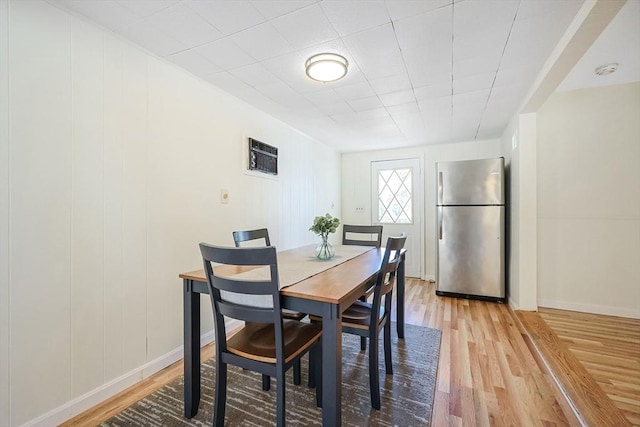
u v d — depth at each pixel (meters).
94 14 1.50
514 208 3.14
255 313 1.24
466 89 2.44
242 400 1.60
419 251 4.55
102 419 1.45
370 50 1.84
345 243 3.02
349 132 3.74
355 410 1.51
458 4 1.42
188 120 2.15
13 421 1.28
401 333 2.36
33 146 1.35
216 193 2.41
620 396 1.60
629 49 2.11
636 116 2.76
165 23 1.58
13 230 1.28
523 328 2.54
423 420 1.44
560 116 2.98
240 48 1.83
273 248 1.15
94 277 1.58
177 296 2.05
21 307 1.31
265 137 3.04
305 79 2.26
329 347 1.18
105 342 1.62
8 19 1.27
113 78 1.68
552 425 1.40
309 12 1.49
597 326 2.56
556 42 1.75
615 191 2.83
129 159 1.76
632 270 2.78
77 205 1.51
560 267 3.02
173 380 1.80
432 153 4.45
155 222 1.91
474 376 1.82
